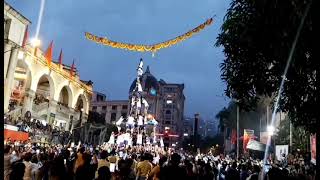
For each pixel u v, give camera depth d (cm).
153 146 4378
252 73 617
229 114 7262
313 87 600
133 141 3931
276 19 500
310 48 511
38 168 1070
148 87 12488
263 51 569
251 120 5953
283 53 523
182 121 14875
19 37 4138
